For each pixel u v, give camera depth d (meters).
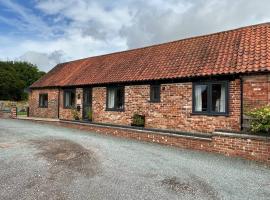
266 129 8.90
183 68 13.77
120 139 13.00
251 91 10.97
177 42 17.05
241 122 11.22
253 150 8.90
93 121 18.17
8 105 34.94
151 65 15.98
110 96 17.34
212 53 13.65
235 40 13.66
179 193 6.06
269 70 10.34
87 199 5.68
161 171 7.64
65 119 19.75
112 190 6.18
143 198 5.76
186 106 13.20
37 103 24.12
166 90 14.06
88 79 18.94
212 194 6.02
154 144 11.80
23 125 18.78
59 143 11.45
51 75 24.86
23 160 8.57
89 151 9.91
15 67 62.28
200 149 10.43
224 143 9.70
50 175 7.16
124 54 20.02
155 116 14.52
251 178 7.12
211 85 12.37
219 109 12.13
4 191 6.05
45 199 5.66
